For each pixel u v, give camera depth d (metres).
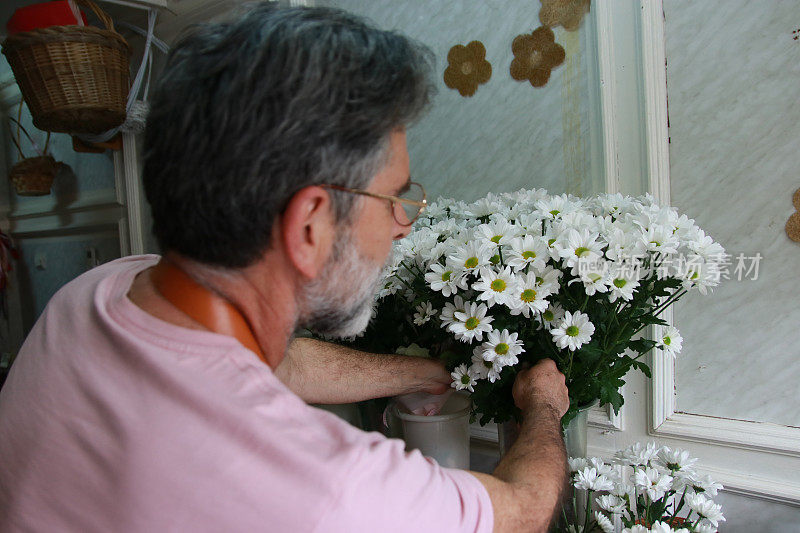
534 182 1.20
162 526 0.45
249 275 0.54
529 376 0.79
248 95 0.48
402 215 0.65
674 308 1.09
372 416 1.08
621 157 1.10
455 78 1.27
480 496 0.53
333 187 0.53
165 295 0.56
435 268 0.82
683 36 1.02
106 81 1.53
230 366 0.50
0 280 2.61
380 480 0.47
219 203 0.50
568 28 1.12
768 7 0.95
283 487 0.45
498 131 1.23
